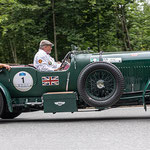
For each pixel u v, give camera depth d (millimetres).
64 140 5449
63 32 16453
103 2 16922
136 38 19281
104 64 7129
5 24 16562
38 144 5219
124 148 4773
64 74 7496
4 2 15992
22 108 7828
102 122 7238
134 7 18188
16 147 5066
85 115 8906
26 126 7094
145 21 18953
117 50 18438
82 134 5902
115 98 7105
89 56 7469
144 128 6293
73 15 16750
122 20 18188
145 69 7371
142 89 7406
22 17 16359
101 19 17797
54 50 17438
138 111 9352
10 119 8789
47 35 17078
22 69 7656
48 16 16688
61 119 8195
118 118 7871
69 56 7625
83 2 16484
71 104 7312
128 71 7391
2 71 7727
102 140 5348
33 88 7648
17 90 7711
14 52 20609
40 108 7777
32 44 17531
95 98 7188
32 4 16500
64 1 16344
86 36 17578
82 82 7172
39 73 7598
